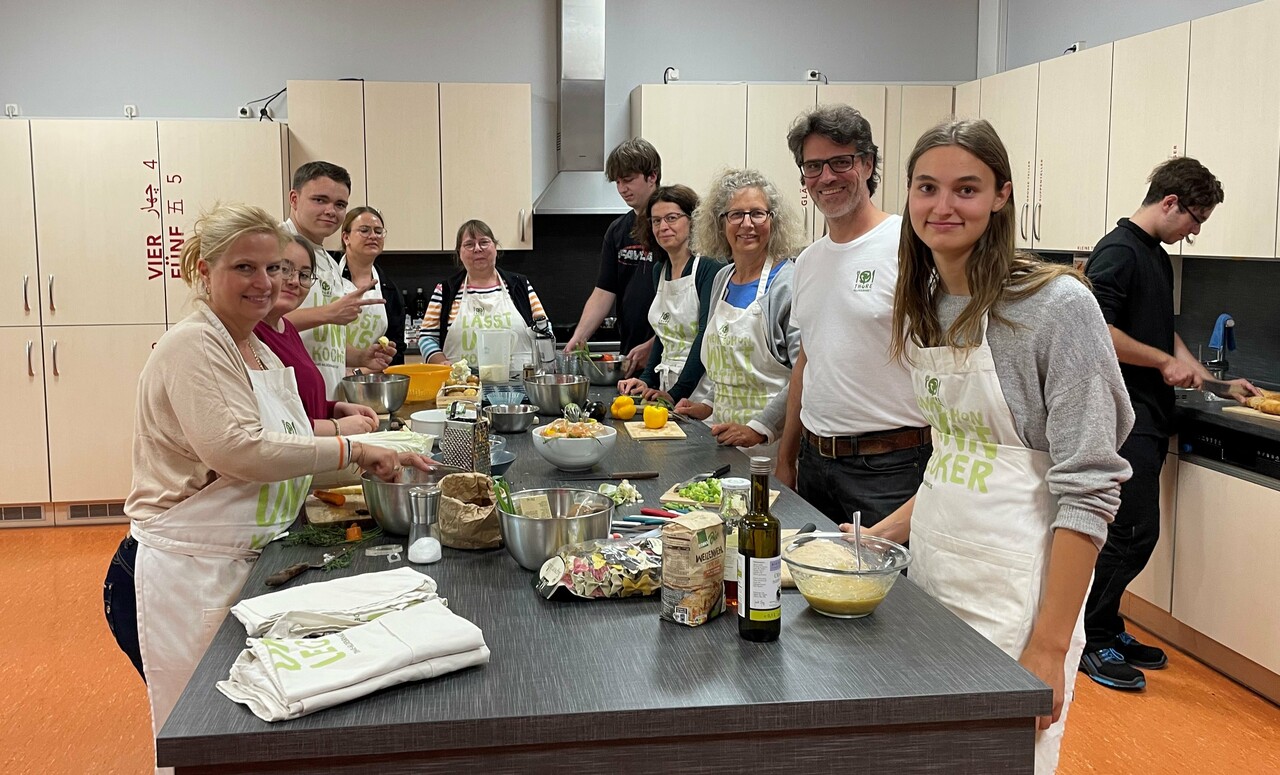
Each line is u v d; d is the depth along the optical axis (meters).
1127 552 3.67
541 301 6.47
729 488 1.71
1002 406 1.84
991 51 6.41
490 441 2.49
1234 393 3.81
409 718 1.32
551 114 6.34
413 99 5.78
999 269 1.80
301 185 4.02
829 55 6.44
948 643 1.57
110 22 5.89
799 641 1.58
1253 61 3.70
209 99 6.02
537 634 1.60
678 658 1.51
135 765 3.16
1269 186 3.63
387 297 5.33
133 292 5.57
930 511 2.02
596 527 1.88
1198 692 3.64
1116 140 4.50
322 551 2.00
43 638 4.16
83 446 5.62
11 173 5.43
